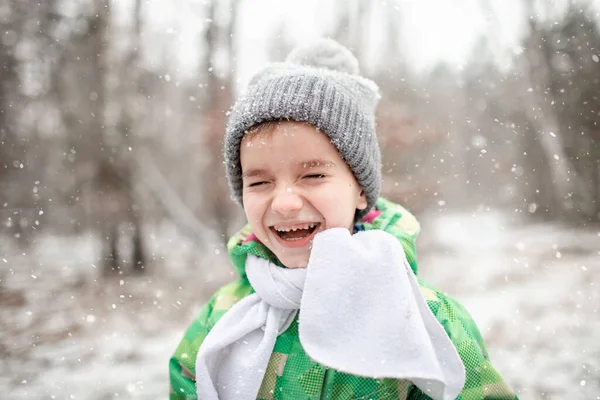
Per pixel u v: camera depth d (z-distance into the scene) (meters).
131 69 11.61
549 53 15.10
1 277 9.31
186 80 13.86
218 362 1.40
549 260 10.26
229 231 12.55
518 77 16.27
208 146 12.59
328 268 1.22
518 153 19.03
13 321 5.98
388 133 13.02
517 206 19.14
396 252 1.25
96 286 8.26
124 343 5.07
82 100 10.97
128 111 11.26
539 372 3.96
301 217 1.31
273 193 1.33
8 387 3.86
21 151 14.69
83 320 6.00
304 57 1.81
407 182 13.41
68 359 4.54
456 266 10.43
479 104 19.17
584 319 5.48
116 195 10.82
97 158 10.79
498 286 7.86
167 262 10.96
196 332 1.65
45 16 11.44
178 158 14.73
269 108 1.35
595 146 15.81
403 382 1.33
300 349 1.35
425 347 1.13
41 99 12.46
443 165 18.61
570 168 16.42
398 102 14.36
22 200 15.14
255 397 1.32
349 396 1.30
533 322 5.52
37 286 8.30
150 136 12.70
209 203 13.34
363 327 1.17
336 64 1.79
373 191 1.57
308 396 1.31
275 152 1.33
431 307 1.40
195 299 7.33
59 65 11.38
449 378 1.19
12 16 11.44
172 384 1.61
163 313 6.38
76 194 11.49
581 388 3.59
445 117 18.31
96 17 11.15
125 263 10.62
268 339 1.34
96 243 12.23
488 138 19.83
